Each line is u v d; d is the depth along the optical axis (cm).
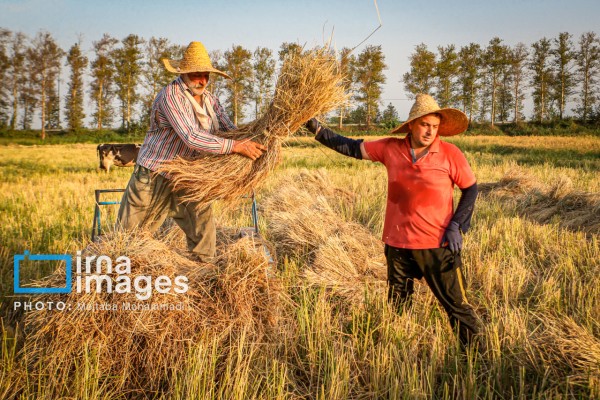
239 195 346
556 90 7850
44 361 266
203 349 273
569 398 249
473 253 470
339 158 1834
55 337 268
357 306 356
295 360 298
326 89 314
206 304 293
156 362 272
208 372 262
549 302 362
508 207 727
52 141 5297
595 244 483
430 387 254
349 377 273
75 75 6569
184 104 332
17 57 5575
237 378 252
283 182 881
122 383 265
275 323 309
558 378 259
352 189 943
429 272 310
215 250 375
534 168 1468
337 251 428
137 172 352
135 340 274
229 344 286
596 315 330
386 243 328
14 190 1023
